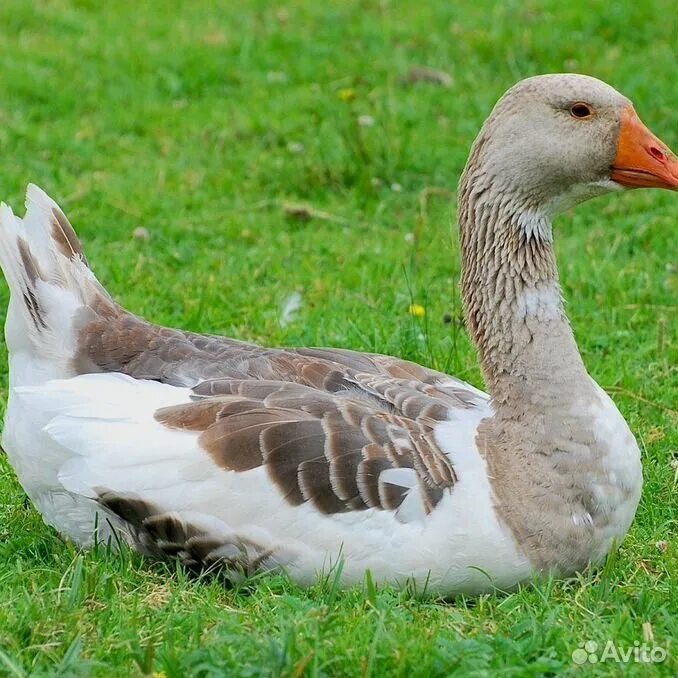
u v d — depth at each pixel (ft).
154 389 35.50
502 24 81.46
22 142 68.69
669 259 57.82
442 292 54.29
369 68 77.97
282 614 31.22
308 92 75.05
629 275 55.67
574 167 36.11
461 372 47.32
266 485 32.83
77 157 67.82
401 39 81.71
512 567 33.27
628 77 73.46
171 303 53.57
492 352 35.96
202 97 76.74
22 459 36.27
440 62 77.97
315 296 54.24
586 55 76.69
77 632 30.58
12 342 38.63
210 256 57.98
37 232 38.78
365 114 71.77
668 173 35.86
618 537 34.83
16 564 35.04
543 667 29.04
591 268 56.13
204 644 30.12
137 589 33.42
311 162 66.54
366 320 51.26
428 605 32.81
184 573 34.50
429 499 32.65
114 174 66.28
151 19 87.15
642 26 80.59
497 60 77.71
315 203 64.08
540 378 34.63
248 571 33.55
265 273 56.65
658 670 29.71
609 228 61.05
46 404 35.27
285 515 32.73
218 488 33.04
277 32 83.30
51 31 84.53
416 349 48.60
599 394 34.94
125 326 38.11
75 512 36.04
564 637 30.78
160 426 34.04
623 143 36.06
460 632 31.12
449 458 33.32
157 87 77.36
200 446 33.37
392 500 32.53
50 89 75.20
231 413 33.88
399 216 62.54
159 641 30.58
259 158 67.87
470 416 35.19
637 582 34.65
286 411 33.81
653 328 51.96
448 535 32.60
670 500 40.32
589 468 33.83
